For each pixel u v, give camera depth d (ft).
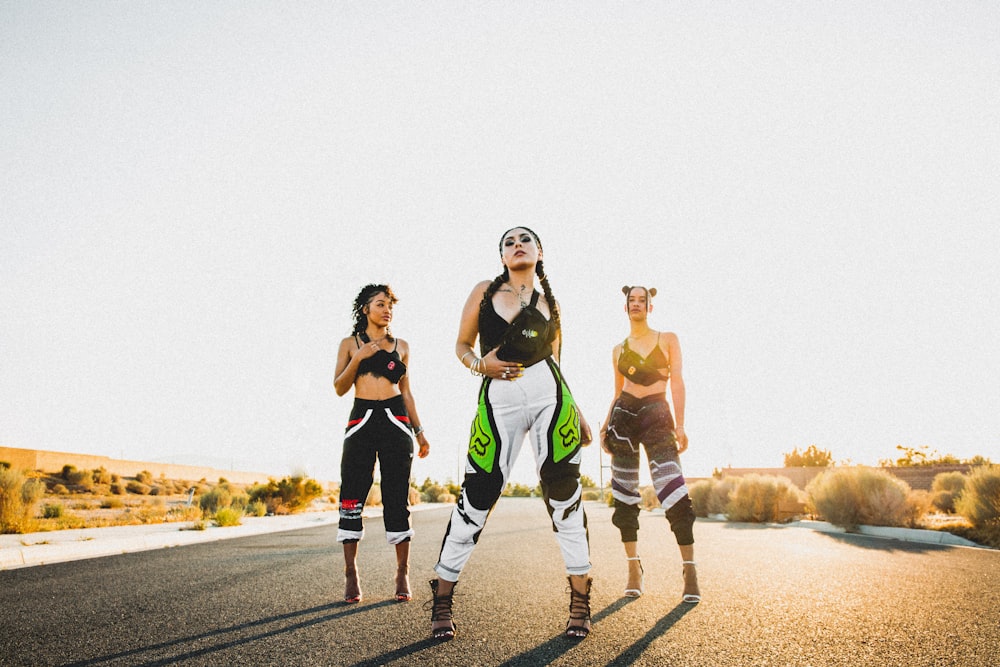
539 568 16.69
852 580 13.82
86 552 23.00
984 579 13.91
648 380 13.35
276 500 70.90
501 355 9.12
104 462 136.46
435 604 8.83
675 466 12.37
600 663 7.30
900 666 7.05
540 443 9.12
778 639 8.33
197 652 8.10
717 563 17.38
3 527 32.89
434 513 65.62
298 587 13.82
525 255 9.41
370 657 7.67
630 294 13.96
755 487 45.06
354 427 12.59
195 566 18.29
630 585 12.09
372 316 13.16
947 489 60.23
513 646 8.14
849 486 33.63
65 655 8.13
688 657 7.50
